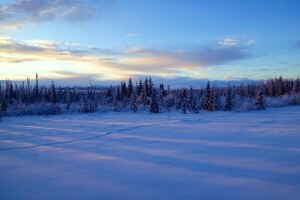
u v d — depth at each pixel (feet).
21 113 134.41
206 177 24.64
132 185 22.90
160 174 25.94
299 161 29.81
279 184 22.26
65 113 142.51
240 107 150.20
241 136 50.57
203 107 161.07
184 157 33.17
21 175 26.66
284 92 277.64
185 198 19.76
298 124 72.54
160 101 177.78
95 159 33.14
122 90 231.30
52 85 215.92
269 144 41.09
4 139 51.75
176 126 72.69
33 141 48.96
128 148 40.32
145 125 76.59
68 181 24.39
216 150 37.19
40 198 20.47
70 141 48.47
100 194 20.95
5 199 20.39
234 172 26.00
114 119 101.09
